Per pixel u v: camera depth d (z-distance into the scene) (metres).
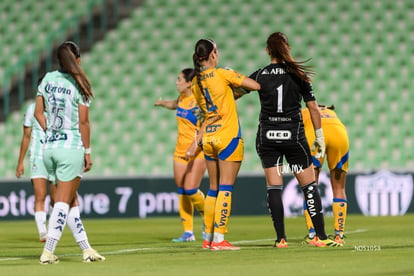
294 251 26.59
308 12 82.19
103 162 70.25
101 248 31.09
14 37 80.88
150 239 36.91
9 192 57.34
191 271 20.84
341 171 30.97
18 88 75.94
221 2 82.75
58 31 78.44
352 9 82.38
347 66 77.56
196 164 34.72
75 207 24.34
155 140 71.62
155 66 77.31
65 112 23.38
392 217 55.25
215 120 27.81
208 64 27.64
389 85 76.25
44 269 22.02
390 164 71.25
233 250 27.78
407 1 82.88
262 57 78.19
